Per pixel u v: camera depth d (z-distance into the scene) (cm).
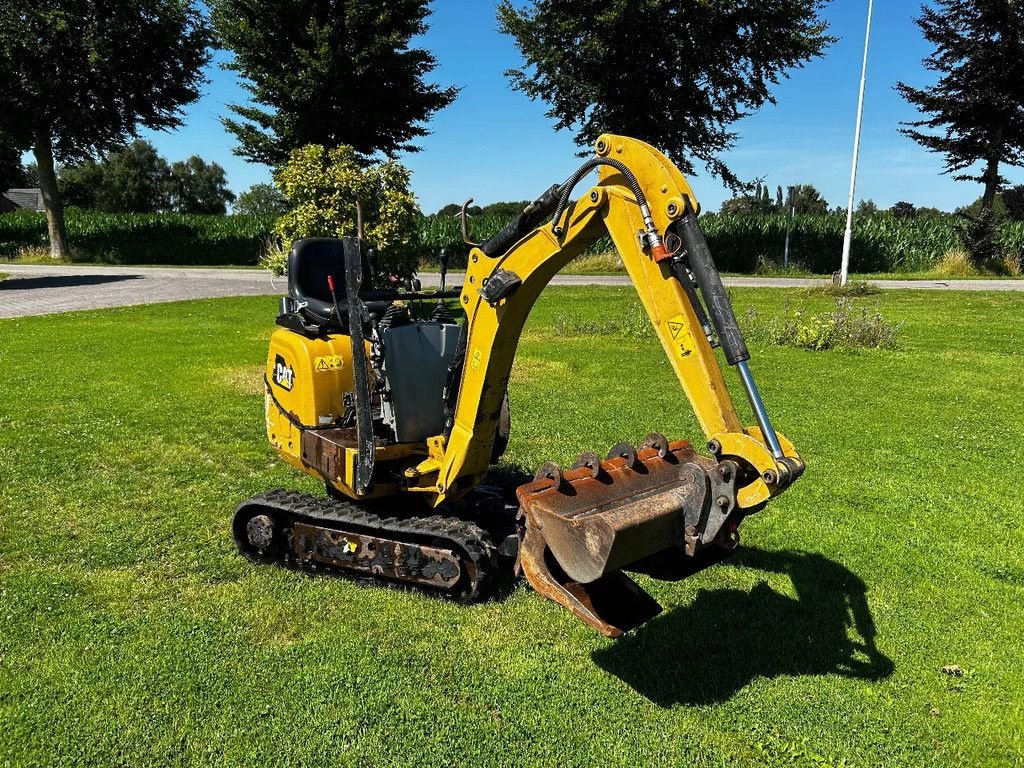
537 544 380
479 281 440
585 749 347
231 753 339
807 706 379
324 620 452
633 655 421
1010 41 3269
